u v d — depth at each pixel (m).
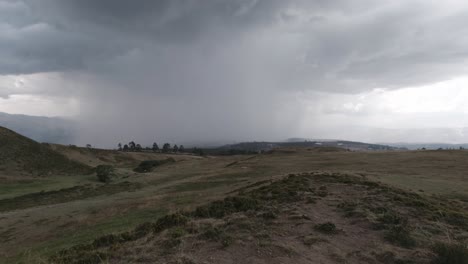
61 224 25.22
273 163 61.34
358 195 16.92
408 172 38.03
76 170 79.31
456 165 43.97
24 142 86.44
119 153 129.50
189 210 14.59
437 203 16.97
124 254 8.59
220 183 40.81
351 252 8.68
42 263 9.88
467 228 11.80
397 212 13.22
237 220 11.38
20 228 25.77
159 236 10.09
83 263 8.31
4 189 50.94
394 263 8.09
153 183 53.84
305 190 18.41
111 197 39.53
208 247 8.69
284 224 11.07
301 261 7.90
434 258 8.20
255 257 8.02
